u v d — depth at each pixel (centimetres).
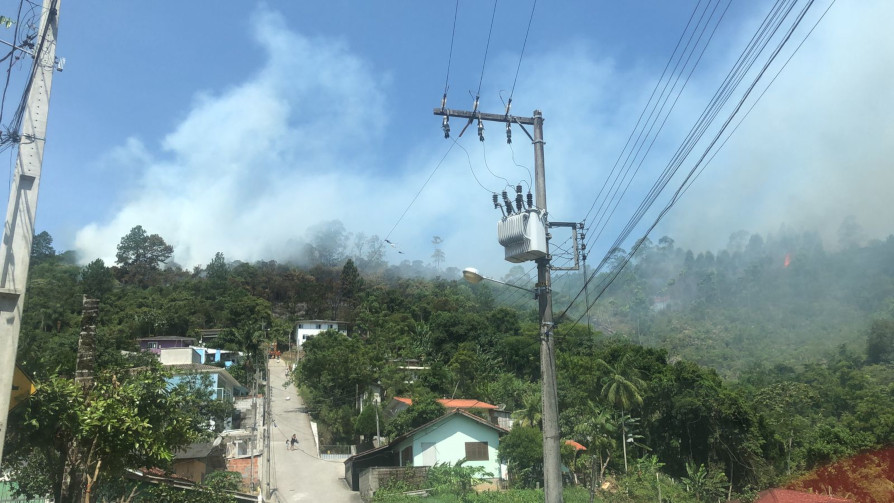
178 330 9219
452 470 3462
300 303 12212
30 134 885
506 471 3784
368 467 3828
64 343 5022
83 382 1254
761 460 4300
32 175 879
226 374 5653
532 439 3784
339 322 10700
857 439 4009
